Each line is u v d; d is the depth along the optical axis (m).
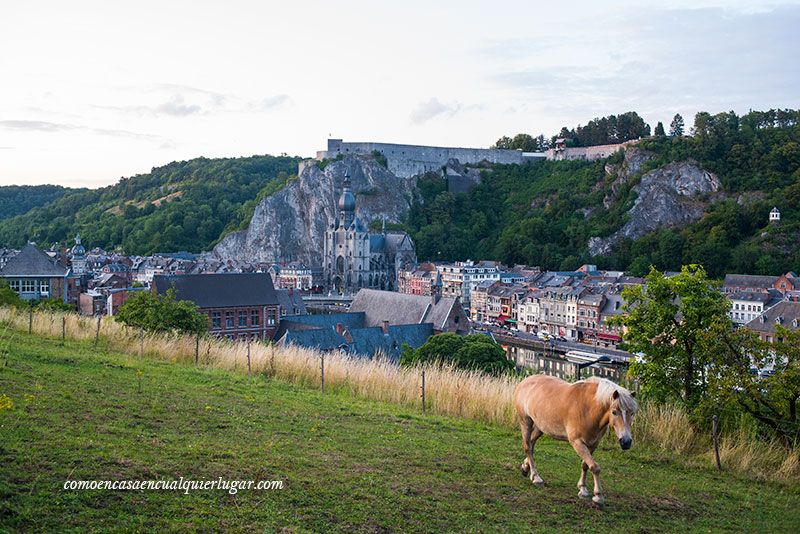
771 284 162.75
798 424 20.50
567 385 14.26
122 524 10.13
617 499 14.15
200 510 10.97
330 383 27.14
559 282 177.25
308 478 13.02
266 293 96.88
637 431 21.17
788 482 17.67
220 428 16.34
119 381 21.16
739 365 22.59
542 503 13.36
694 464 18.55
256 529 10.59
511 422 21.45
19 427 13.88
